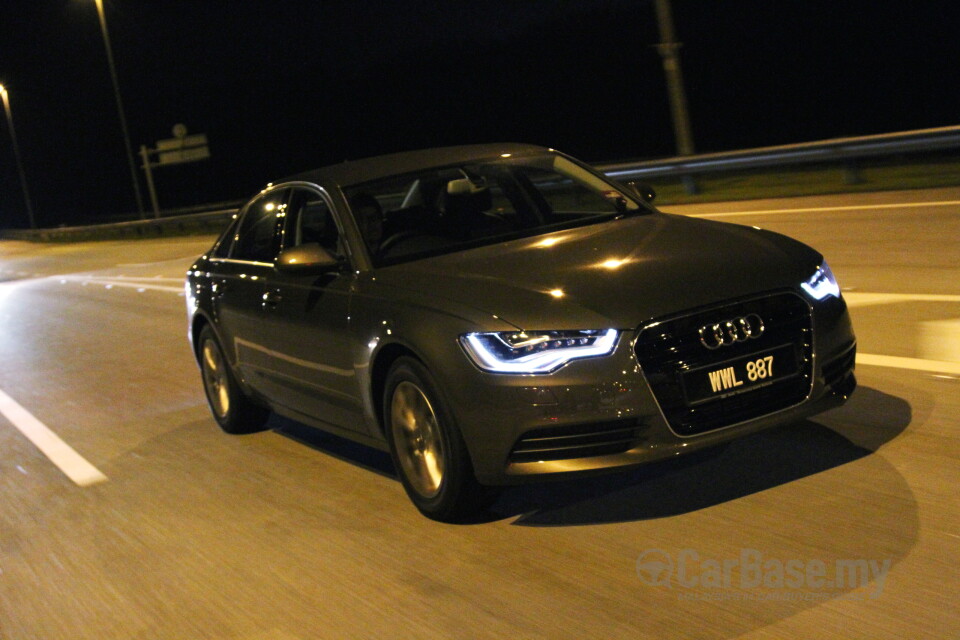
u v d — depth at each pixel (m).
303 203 5.86
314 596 4.11
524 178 5.63
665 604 3.55
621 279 4.30
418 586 4.04
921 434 4.80
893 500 4.12
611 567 3.92
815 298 4.35
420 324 4.41
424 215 5.34
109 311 16.48
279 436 6.72
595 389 4.02
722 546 3.94
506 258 4.75
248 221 6.63
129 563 4.83
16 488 6.48
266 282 5.93
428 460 4.61
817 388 4.29
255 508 5.32
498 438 4.16
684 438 4.05
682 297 4.14
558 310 4.15
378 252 5.14
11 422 8.65
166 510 5.54
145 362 10.77
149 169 42.78
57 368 11.36
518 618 3.63
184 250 28.72
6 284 28.17
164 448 6.90
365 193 5.44
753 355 4.16
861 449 4.71
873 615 3.27
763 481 4.50
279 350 5.76
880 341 6.59
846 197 14.03
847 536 3.86
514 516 4.59
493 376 4.12
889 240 10.35
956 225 10.61
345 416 5.29
